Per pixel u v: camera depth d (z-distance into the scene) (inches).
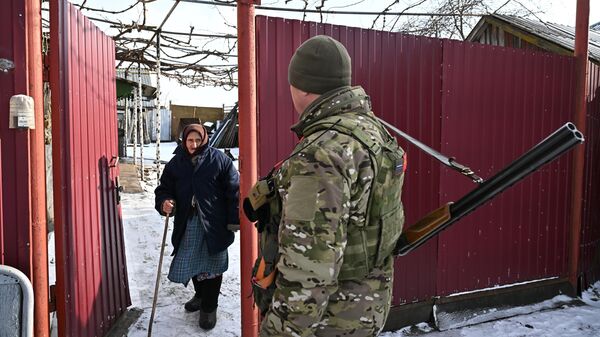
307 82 57.6
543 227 155.9
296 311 49.9
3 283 77.1
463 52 136.6
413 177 130.6
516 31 226.1
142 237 215.5
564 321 141.4
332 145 51.3
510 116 145.8
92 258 108.7
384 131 60.7
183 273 121.3
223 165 126.6
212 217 123.6
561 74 154.6
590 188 169.5
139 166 489.1
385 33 124.6
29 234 80.8
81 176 102.6
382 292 58.9
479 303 143.5
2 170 79.4
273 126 111.6
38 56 80.5
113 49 131.3
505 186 54.7
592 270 175.3
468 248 142.1
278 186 55.2
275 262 57.2
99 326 112.5
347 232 54.4
